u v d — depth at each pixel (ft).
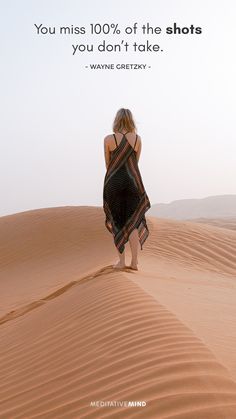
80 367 13.03
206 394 9.23
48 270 50.42
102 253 51.37
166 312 14.57
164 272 32.30
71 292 22.62
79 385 11.94
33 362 15.44
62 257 54.60
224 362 10.85
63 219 64.54
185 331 12.80
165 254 44.37
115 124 21.68
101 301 17.58
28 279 48.26
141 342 12.60
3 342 20.10
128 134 21.45
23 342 18.39
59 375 13.26
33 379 14.03
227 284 33.91
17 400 12.95
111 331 14.25
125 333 13.70
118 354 12.50
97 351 13.41
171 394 9.48
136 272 23.58
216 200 449.06
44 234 61.57
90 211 66.59
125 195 21.39
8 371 15.79
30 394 13.01
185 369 10.41
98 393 10.91
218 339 12.89
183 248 47.09
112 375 11.48
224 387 9.49
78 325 16.53
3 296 42.22
